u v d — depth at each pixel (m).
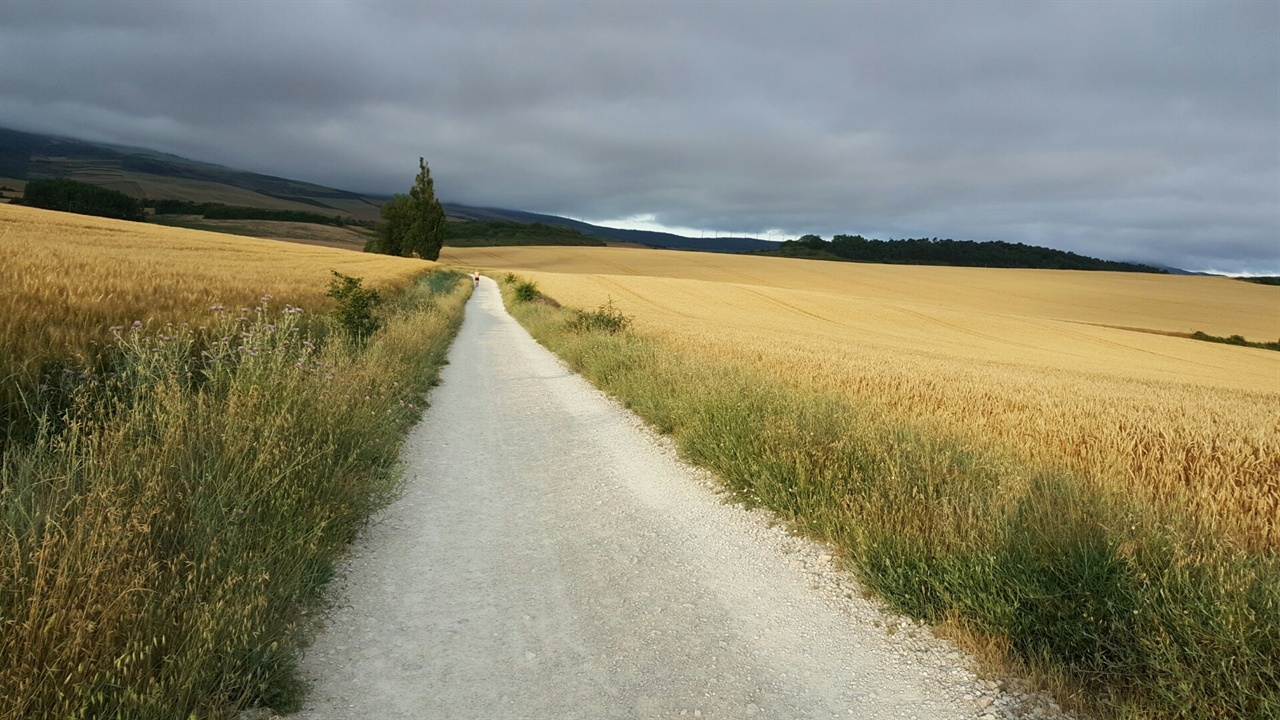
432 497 5.64
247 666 2.76
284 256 44.06
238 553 3.23
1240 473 6.41
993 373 17.72
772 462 5.71
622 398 10.51
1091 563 3.47
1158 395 15.03
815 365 14.09
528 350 17.72
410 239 84.56
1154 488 6.18
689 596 3.92
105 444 3.84
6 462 3.32
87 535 2.86
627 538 4.84
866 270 111.56
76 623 2.36
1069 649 3.21
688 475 6.51
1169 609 3.05
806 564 4.40
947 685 3.05
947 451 5.77
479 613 3.64
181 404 4.54
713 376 9.32
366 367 8.05
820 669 3.18
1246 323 73.31
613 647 3.32
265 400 5.30
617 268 109.56
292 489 4.06
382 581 3.97
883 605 3.83
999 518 4.05
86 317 6.64
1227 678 2.70
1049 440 7.85
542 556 4.48
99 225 51.56
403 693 2.86
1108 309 78.50
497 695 2.88
